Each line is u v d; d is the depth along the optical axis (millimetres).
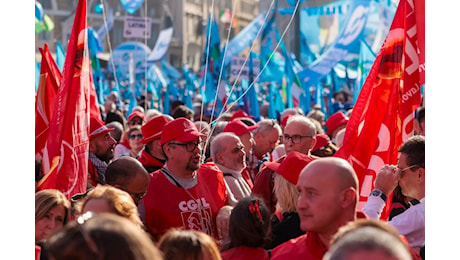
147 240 1835
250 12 79438
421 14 5391
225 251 3939
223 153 6164
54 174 5406
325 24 34625
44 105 6352
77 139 5516
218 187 5422
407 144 4441
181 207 5090
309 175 3398
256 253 3879
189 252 3090
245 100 14180
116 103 16469
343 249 1955
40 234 4117
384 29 19453
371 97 5250
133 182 4695
